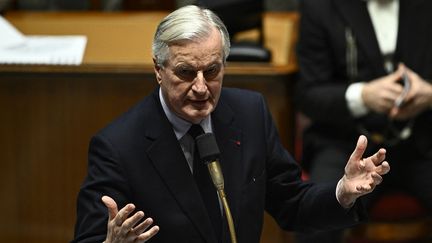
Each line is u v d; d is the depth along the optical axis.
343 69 12.41
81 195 7.21
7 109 12.33
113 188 7.11
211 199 7.31
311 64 12.48
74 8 14.55
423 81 11.75
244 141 7.61
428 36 12.27
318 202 7.56
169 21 6.65
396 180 12.39
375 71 12.23
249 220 7.47
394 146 12.32
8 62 12.65
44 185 12.45
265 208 8.16
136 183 7.16
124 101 12.20
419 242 12.43
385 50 12.35
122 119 7.45
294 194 7.89
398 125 12.20
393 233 12.16
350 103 11.98
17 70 12.20
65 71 12.15
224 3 12.44
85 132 12.29
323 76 12.43
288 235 12.44
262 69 11.98
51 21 13.45
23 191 12.48
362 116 12.13
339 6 12.34
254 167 7.56
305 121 14.60
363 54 12.24
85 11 14.40
